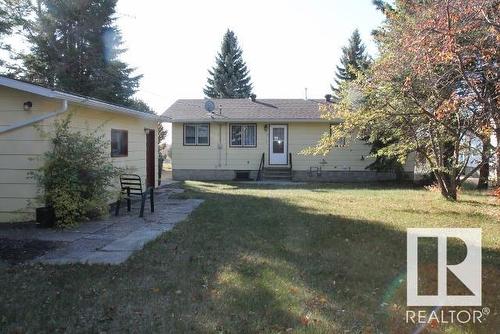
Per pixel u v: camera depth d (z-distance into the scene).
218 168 21.48
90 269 5.32
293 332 3.62
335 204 11.50
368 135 14.64
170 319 3.85
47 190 8.12
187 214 9.66
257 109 22.22
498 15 6.23
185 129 21.50
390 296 4.52
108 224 8.44
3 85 8.30
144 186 14.28
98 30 25.88
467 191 15.49
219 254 6.03
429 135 11.82
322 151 12.26
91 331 3.62
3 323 3.76
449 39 6.35
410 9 9.68
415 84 9.31
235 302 4.25
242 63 48.84
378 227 8.15
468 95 7.63
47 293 4.46
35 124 8.30
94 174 8.44
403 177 19.94
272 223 8.41
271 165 21.41
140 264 5.55
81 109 9.88
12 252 6.20
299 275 5.13
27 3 24.41
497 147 7.93
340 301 4.33
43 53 24.67
